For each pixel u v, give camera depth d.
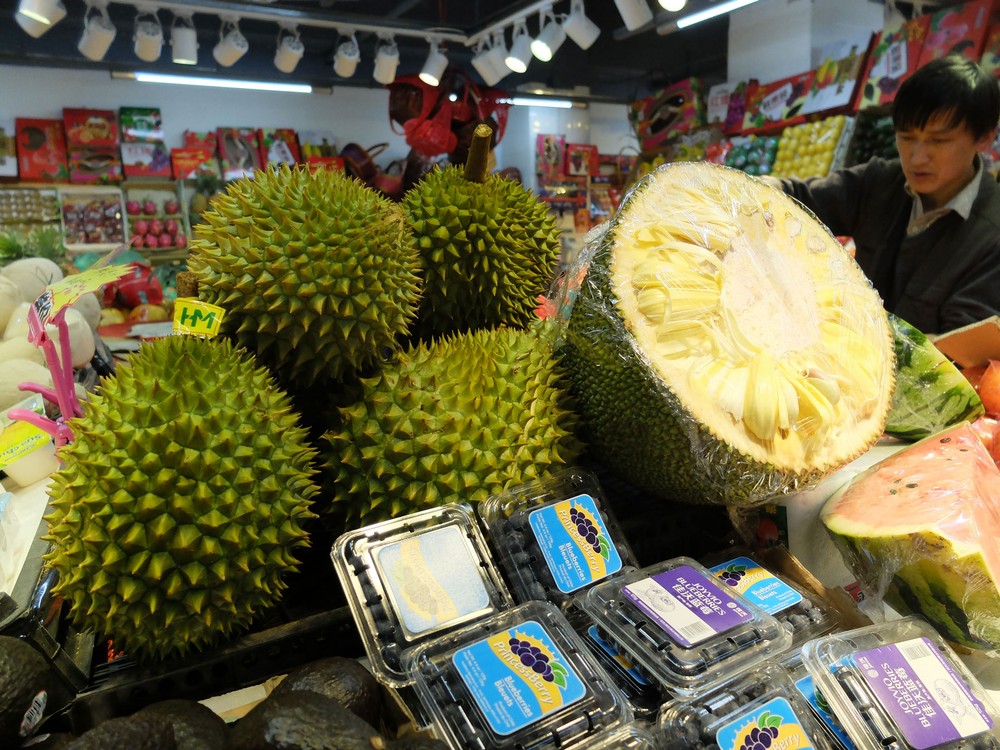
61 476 0.91
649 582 0.94
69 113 5.13
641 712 0.84
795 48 4.31
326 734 0.65
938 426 1.37
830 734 0.81
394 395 1.07
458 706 0.78
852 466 1.33
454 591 0.92
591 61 6.22
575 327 1.12
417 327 1.43
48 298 1.09
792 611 0.97
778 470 1.00
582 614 0.96
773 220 1.20
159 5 3.99
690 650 0.83
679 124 4.77
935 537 0.93
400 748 0.69
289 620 1.01
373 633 0.87
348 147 5.02
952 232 2.31
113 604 0.84
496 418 1.06
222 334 1.12
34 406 1.48
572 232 6.53
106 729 0.66
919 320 2.46
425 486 1.03
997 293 2.22
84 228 5.25
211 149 5.59
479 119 3.35
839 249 1.26
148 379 0.92
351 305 1.06
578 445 1.15
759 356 1.04
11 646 0.79
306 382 1.14
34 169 5.09
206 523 0.85
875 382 1.14
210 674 0.92
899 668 0.83
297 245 1.03
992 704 0.84
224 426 0.91
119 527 0.83
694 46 5.74
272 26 5.11
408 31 4.52
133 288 4.41
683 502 1.18
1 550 1.05
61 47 4.99
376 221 1.11
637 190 1.14
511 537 0.99
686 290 1.05
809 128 3.76
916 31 3.35
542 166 6.61
